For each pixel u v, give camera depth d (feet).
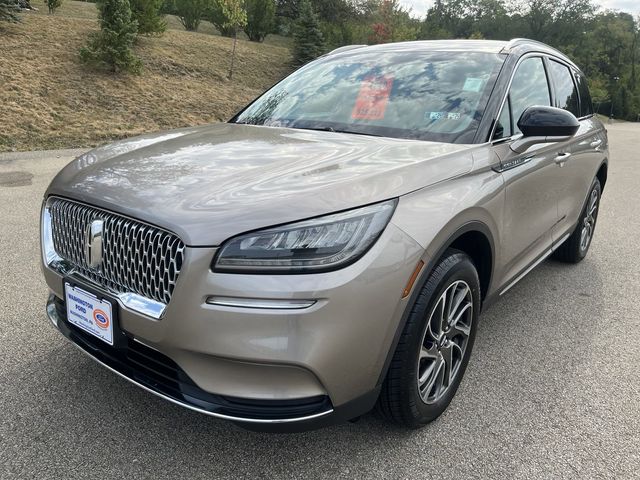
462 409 8.95
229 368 6.31
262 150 8.41
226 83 64.18
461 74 10.51
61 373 9.44
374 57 12.08
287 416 6.36
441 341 8.15
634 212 24.62
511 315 12.80
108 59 52.70
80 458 7.45
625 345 11.36
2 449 7.54
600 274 15.85
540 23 252.21
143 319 6.55
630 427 8.57
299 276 6.16
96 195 7.23
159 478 7.16
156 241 6.50
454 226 7.66
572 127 9.24
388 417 7.85
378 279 6.55
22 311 11.65
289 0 137.59
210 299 6.18
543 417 8.78
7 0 55.16
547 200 11.59
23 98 42.78
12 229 17.47
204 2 93.30
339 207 6.57
